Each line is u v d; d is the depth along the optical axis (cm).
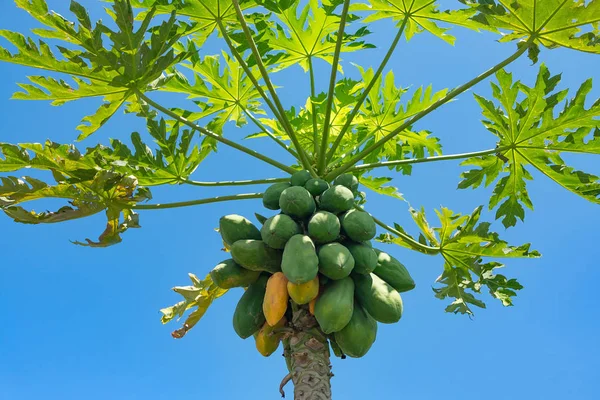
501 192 374
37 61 306
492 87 344
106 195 326
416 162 355
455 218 344
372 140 428
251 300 288
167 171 346
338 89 354
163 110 336
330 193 284
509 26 322
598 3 302
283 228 269
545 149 348
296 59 388
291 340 278
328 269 261
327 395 267
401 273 286
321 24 367
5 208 318
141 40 300
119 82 307
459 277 365
